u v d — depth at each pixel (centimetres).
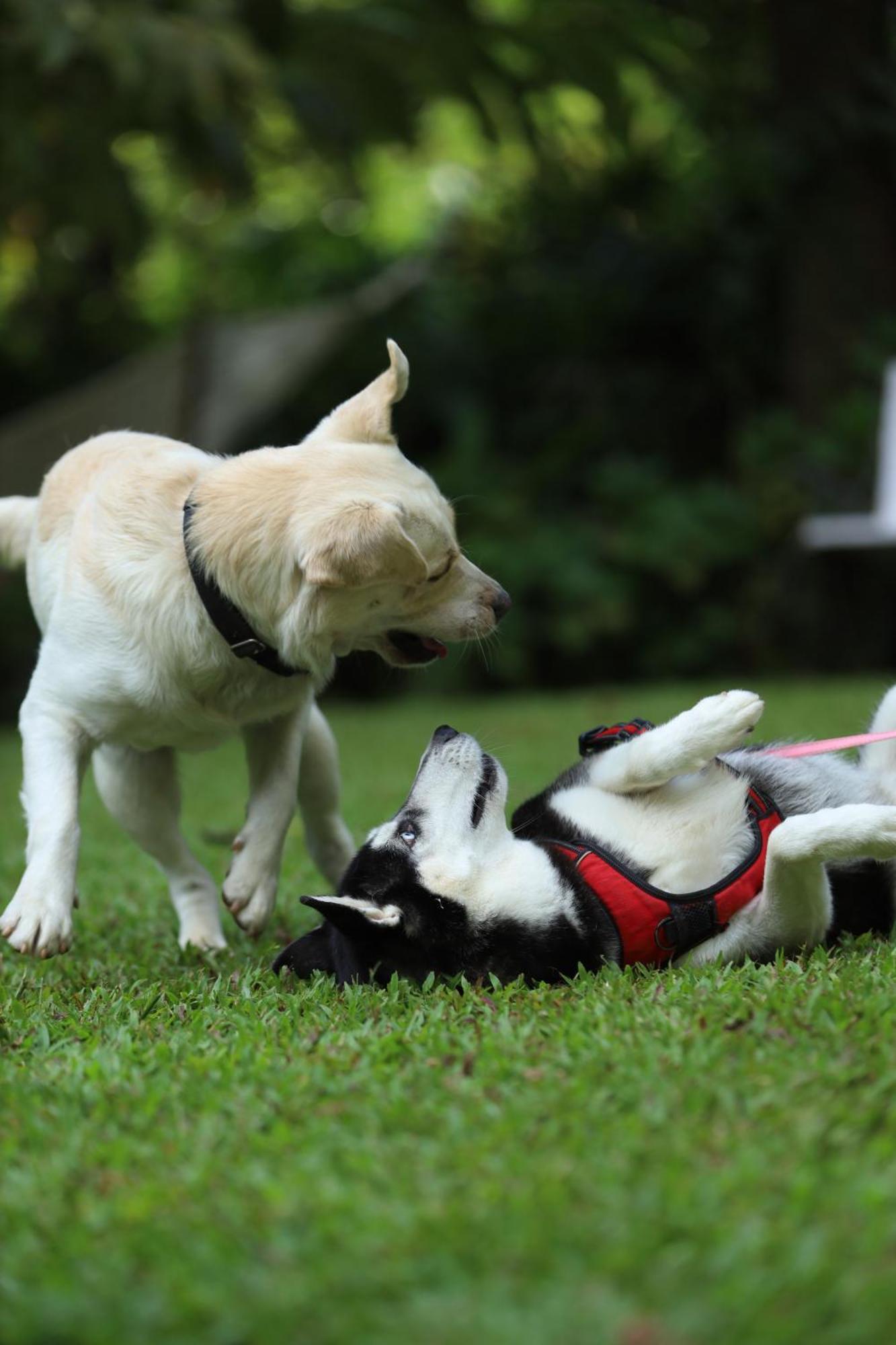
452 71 1975
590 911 431
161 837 573
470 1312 220
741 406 2194
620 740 503
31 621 2033
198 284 2783
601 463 2177
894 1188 250
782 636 2016
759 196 2089
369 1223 249
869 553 1969
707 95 2156
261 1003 423
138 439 532
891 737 486
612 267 2264
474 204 2533
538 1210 250
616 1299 221
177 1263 243
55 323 2380
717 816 454
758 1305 217
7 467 1938
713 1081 311
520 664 2019
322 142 1931
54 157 1750
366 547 439
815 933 436
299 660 471
